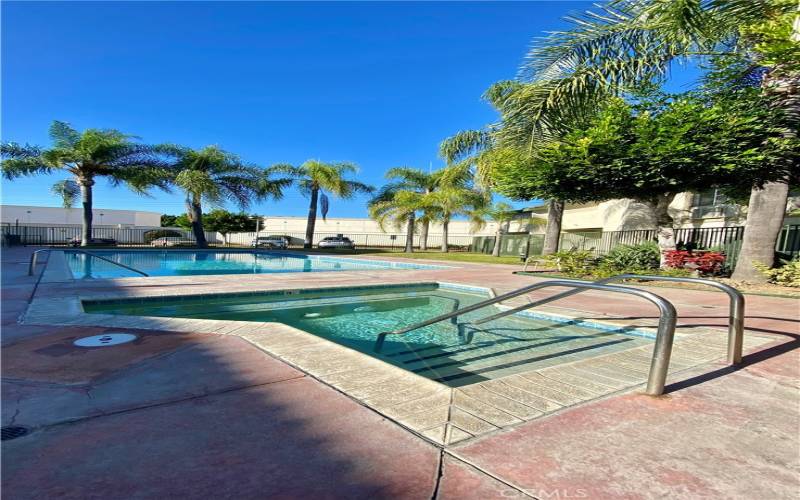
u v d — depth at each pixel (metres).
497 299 3.71
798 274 8.09
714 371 3.02
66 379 2.57
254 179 25.22
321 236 41.06
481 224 29.64
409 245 27.59
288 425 1.98
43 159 19.09
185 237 34.78
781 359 3.34
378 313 6.88
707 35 7.30
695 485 1.53
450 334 5.43
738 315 3.14
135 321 4.23
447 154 22.72
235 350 3.28
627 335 5.12
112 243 24.83
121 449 1.70
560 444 1.84
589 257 12.56
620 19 7.99
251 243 36.81
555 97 9.41
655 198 10.62
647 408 2.30
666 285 9.41
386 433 1.92
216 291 6.86
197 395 2.34
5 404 2.16
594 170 8.80
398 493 1.44
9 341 3.45
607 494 1.45
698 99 8.52
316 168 27.25
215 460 1.63
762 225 8.82
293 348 3.34
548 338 5.14
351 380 2.64
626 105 8.56
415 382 2.64
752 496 1.46
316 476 1.54
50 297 5.72
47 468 1.54
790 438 1.95
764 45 6.60
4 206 36.03
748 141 7.62
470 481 1.53
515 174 10.53
